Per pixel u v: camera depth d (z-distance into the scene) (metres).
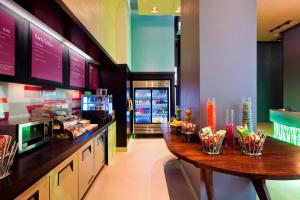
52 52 2.67
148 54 6.29
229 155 1.50
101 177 3.26
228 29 2.06
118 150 4.81
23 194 1.21
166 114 6.44
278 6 5.48
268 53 9.23
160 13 5.19
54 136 2.35
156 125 6.37
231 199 2.04
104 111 3.73
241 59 2.08
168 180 3.14
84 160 2.43
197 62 2.16
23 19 2.06
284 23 6.62
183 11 3.08
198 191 2.28
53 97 2.87
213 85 2.06
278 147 1.70
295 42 6.79
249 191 2.06
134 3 5.91
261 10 5.69
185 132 2.03
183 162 3.32
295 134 4.61
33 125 1.77
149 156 4.40
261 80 9.28
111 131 4.09
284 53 7.28
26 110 2.24
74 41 2.79
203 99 2.05
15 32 1.94
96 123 3.70
